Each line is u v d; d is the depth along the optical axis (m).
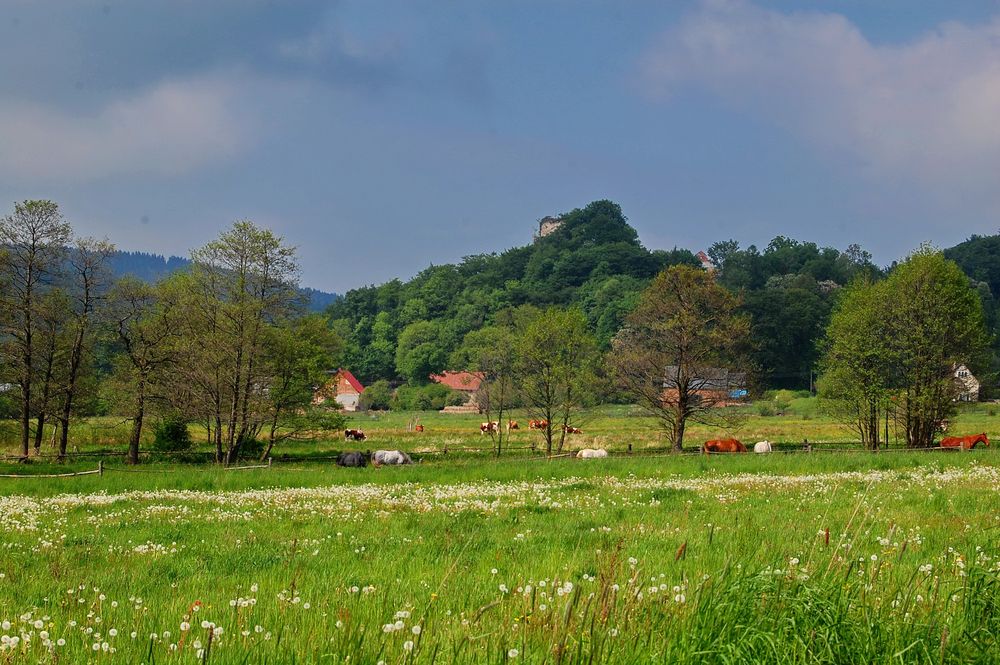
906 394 50.72
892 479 28.33
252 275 53.25
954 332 50.72
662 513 20.69
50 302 53.59
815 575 8.34
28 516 23.39
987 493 22.70
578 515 21.00
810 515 18.80
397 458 51.66
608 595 7.56
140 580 13.25
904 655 7.03
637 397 52.66
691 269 52.12
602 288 184.50
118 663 7.73
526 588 9.30
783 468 34.81
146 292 55.19
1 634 9.11
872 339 52.03
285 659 7.25
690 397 52.28
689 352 51.38
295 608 9.62
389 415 143.00
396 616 8.05
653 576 11.07
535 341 56.94
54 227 53.50
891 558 11.44
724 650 6.93
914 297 50.94
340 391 172.50
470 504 24.17
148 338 54.88
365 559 14.86
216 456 52.41
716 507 21.58
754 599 7.64
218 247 52.72
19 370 52.16
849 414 53.47
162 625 9.41
